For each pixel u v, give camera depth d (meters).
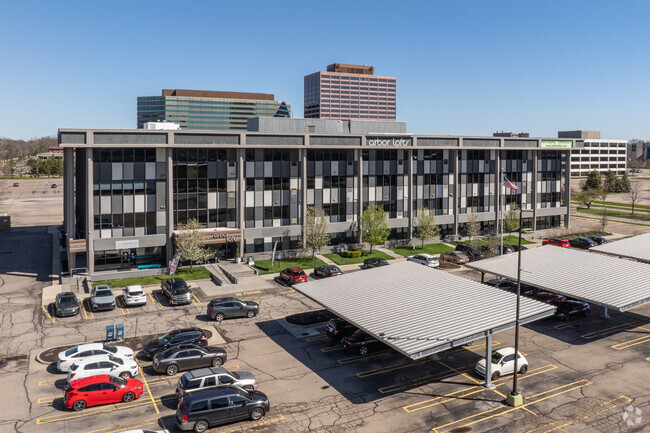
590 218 105.88
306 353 34.66
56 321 40.69
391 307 33.53
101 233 53.66
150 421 25.50
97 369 29.17
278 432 24.66
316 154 64.81
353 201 67.88
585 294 37.34
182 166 56.94
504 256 48.84
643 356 34.09
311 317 42.16
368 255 65.31
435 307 33.03
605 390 29.12
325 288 38.75
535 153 81.19
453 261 61.22
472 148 74.31
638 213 114.12
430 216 69.00
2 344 35.66
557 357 34.03
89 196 52.44
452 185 74.94
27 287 50.72
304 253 63.69
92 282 51.97
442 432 24.69
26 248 70.81
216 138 57.78
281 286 51.66
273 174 62.28
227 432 24.61
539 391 29.06
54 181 199.88
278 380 30.42
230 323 40.59
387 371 31.86
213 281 53.16
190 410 24.31
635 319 42.16
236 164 59.78
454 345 27.95
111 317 41.81
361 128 74.12
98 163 52.97
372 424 25.44
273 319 41.66
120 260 55.09
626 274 41.66
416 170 72.06
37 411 26.36
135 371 30.66
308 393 28.80
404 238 72.44
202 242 55.09
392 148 68.69
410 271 41.19
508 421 25.73
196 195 57.97
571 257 46.88
